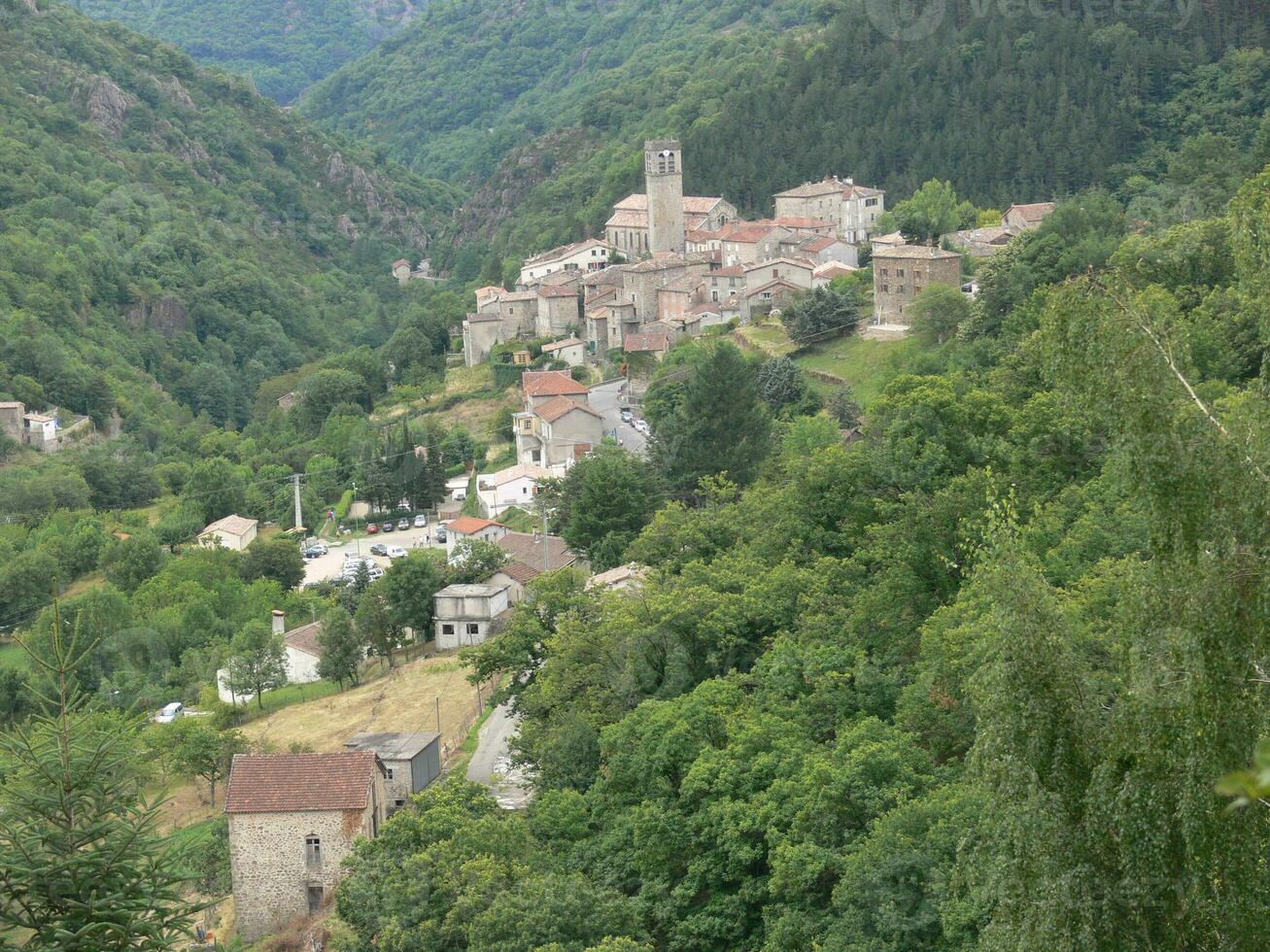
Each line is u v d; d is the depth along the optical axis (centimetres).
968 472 6744
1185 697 2730
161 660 12319
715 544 8794
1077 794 2952
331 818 6788
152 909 3064
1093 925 2802
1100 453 7344
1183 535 2806
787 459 10294
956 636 5166
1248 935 2630
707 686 6438
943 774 5197
